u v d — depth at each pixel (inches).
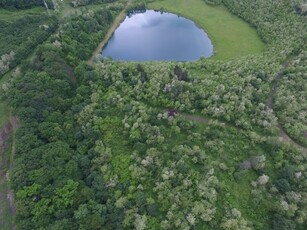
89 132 5078.7
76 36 7401.6
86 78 6171.3
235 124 5487.2
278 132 5447.8
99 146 4913.9
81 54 7081.7
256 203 4394.7
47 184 4220.0
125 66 6722.4
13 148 4825.3
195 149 4854.8
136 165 4667.8
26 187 4104.3
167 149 4963.1
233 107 5605.3
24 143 4630.9
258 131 5428.2
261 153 5059.1
